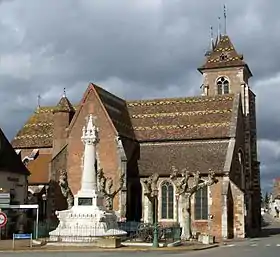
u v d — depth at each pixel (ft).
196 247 125.49
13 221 177.99
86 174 135.03
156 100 232.12
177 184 186.39
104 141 200.95
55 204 199.93
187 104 224.33
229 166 189.16
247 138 232.32
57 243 124.77
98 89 212.64
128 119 224.94
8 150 192.75
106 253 105.09
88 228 128.36
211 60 258.98
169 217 191.21
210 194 187.32
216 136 203.72
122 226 157.89
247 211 214.90
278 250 118.73
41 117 251.60
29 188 215.10
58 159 205.36
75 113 211.20
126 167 195.42
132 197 201.05
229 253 108.99
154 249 116.37
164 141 211.20
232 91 251.19
